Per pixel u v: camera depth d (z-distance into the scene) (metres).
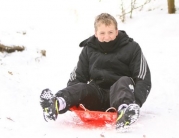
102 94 4.32
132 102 3.90
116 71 4.33
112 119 4.04
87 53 4.47
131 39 4.39
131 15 8.43
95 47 4.42
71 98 4.05
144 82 4.19
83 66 4.48
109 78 4.31
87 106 4.28
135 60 4.29
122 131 3.88
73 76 4.48
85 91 4.16
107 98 4.29
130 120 3.74
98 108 4.32
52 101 3.85
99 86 4.36
